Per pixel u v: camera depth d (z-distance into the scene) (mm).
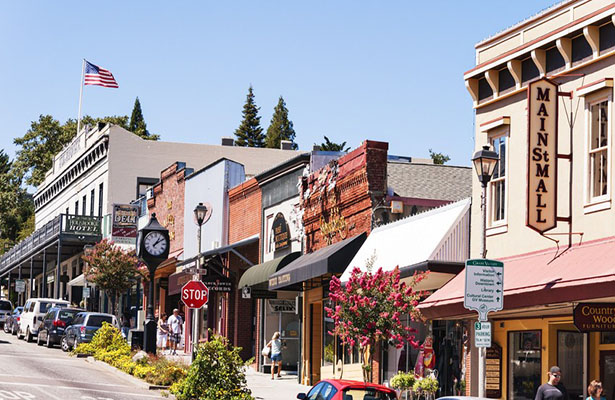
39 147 95688
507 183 20391
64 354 37625
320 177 29562
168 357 32688
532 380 19766
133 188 60156
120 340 34750
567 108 18703
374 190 26078
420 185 27531
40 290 82250
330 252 26234
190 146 62062
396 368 24344
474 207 21547
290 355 34281
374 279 20344
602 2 18172
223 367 23094
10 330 52875
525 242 19547
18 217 100688
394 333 20000
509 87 20719
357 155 26812
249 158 63375
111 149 60094
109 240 56344
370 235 25641
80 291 66375
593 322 16359
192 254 43250
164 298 48094
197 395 22859
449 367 22406
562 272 16812
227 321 37469
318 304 30484
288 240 32250
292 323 34531
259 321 34750
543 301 16594
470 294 15508
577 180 18250
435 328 23219
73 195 69875
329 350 29156
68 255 68875
